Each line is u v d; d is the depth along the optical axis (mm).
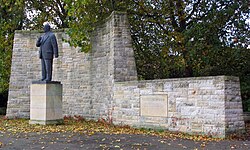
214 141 10836
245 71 19078
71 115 18922
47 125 15305
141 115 14398
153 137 11734
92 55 18094
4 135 12242
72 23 17094
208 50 17531
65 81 19234
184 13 20281
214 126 11859
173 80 13250
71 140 10961
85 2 16062
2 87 22281
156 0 20797
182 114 12867
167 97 13445
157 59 22438
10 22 22469
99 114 17359
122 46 16062
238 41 17641
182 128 12844
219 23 17531
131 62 16125
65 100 19203
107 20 17062
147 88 14234
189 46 17906
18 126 15086
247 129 14109
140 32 22141
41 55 15906
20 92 19797
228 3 17672
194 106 12508
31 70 19844
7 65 22109
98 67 17609
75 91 18812
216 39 17359
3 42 22016
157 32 21797
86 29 17422
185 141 10805
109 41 16750
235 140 11109
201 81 12352
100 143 10336
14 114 19641
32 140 10969
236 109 12078
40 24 24094
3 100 25625
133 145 9961
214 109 11906
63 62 19359
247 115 18094
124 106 15219
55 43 15898
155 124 13828
